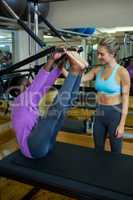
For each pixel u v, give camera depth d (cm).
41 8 418
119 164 182
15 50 543
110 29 502
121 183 156
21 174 174
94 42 463
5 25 376
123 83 204
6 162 188
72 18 519
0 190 232
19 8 333
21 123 178
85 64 170
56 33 260
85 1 505
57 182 161
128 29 490
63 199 219
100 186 154
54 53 171
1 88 404
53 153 201
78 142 347
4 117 443
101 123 220
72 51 172
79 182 159
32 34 229
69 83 173
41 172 172
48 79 176
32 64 405
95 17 503
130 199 142
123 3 479
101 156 196
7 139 359
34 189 224
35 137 177
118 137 212
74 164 182
